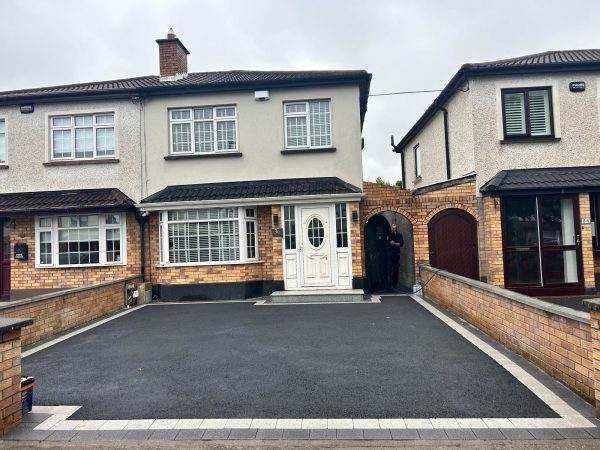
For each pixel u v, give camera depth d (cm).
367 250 1454
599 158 1195
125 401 480
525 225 1177
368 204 1238
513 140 1202
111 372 584
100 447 385
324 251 1178
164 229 1221
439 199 1220
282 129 1276
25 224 1279
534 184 1130
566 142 1203
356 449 369
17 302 730
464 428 396
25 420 438
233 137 1295
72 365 621
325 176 1262
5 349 413
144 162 1293
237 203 1166
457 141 1338
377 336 732
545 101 1215
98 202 1209
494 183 1141
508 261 1171
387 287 1377
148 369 592
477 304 775
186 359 632
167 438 396
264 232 1254
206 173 1284
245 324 859
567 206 1173
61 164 1300
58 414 450
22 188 1309
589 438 374
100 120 1319
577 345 458
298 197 1147
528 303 570
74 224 1277
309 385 511
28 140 1312
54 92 1304
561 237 1171
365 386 503
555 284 1159
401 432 393
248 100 1284
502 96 1214
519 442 372
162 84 1327
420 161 1803
